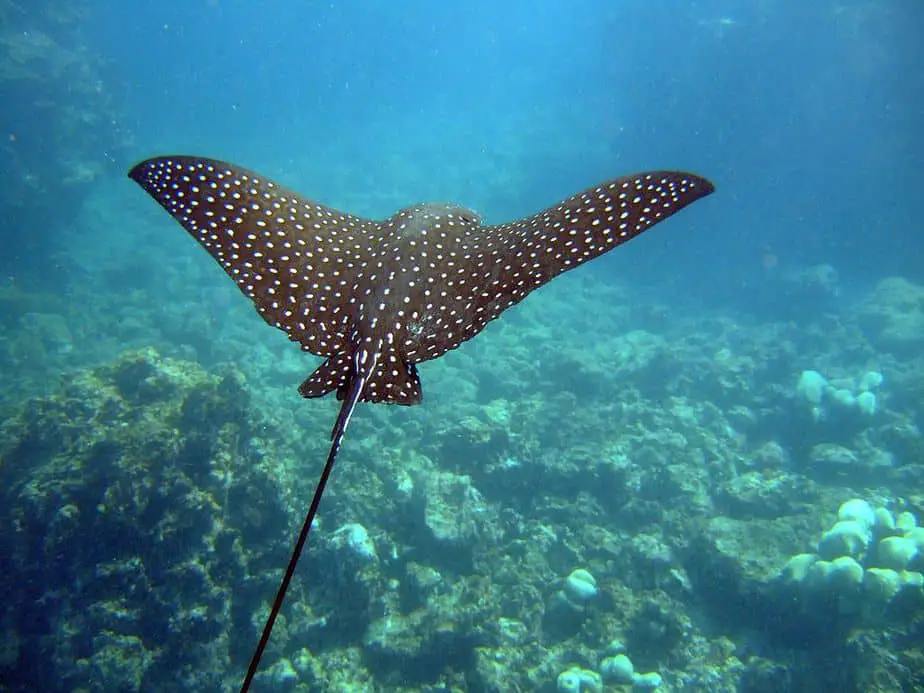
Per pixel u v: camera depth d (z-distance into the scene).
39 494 7.73
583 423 14.01
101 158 26.38
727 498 12.77
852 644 9.27
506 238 3.85
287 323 3.55
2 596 7.64
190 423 8.71
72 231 25.75
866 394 15.35
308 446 11.89
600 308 24.53
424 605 9.49
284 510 9.08
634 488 12.42
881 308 22.61
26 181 22.31
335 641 9.05
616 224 3.51
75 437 8.36
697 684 9.45
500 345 19.20
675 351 17.34
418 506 10.68
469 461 12.09
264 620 8.67
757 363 19.25
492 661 8.81
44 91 23.42
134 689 7.52
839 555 9.95
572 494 12.28
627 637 9.90
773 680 9.54
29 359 16.69
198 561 8.06
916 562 9.79
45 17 25.98
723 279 27.94
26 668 7.57
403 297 3.62
